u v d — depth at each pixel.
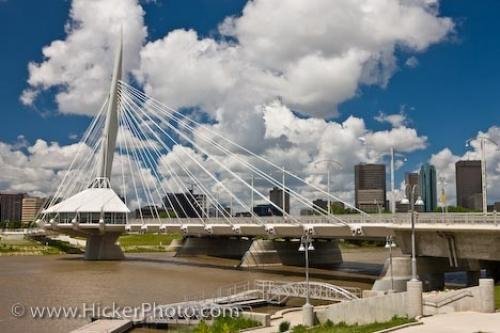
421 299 36.03
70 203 130.88
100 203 129.50
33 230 161.00
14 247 148.00
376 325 34.00
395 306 37.53
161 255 142.88
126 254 146.25
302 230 87.19
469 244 61.56
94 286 76.44
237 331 41.44
